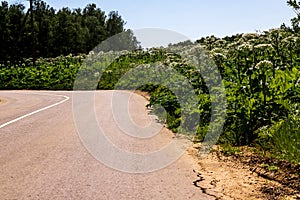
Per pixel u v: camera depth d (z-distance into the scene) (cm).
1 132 1046
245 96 845
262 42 993
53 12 8738
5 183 593
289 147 681
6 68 4328
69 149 812
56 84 3672
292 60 952
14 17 7575
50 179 610
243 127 823
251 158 715
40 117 1338
